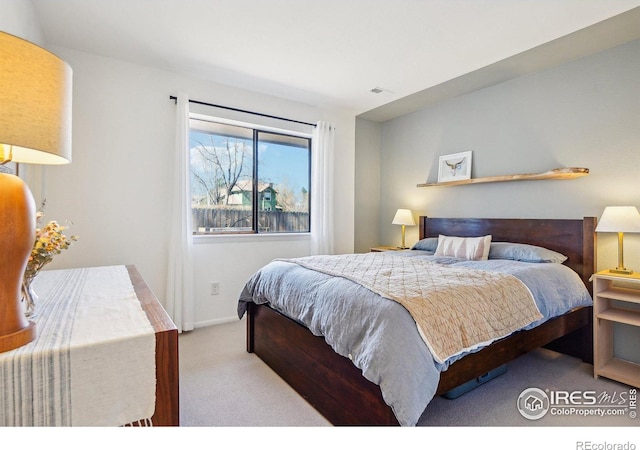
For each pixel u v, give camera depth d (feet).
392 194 14.82
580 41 8.09
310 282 6.57
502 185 10.64
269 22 7.47
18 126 2.63
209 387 6.82
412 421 4.04
